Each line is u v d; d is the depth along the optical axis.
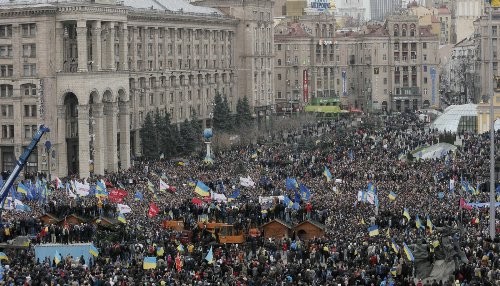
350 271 116.75
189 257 128.25
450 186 184.50
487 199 178.00
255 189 198.75
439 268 125.00
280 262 125.69
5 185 163.38
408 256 120.00
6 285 108.75
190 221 160.62
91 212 169.88
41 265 121.75
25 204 174.00
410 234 142.25
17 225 157.62
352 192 189.00
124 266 125.31
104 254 137.75
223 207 170.88
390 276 115.62
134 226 155.25
